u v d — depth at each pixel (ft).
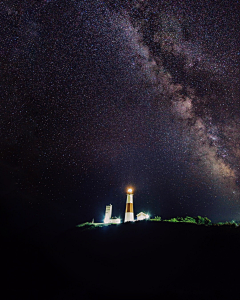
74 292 29.12
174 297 23.50
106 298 26.04
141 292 26.35
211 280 26.21
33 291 30.30
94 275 35.37
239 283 24.08
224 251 34.06
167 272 31.19
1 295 29.01
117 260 40.78
